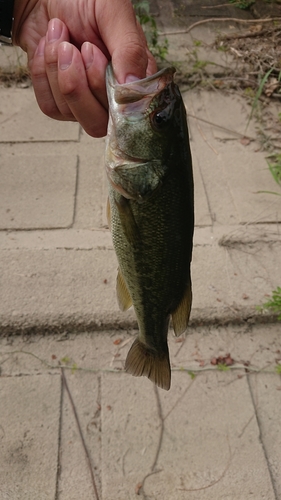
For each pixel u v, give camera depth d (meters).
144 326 0.48
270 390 0.67
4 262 0.77
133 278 0.45
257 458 0.61
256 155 0.99
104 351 0.70
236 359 0.70
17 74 1.15
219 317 0.73
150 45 1.21
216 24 1.40
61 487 0.58
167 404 0.65
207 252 0.80
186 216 0.43
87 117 0.44
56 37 0.43
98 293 0.74
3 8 0.51
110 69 0.42
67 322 0.71
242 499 0.58
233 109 1.11
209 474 0.60
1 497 0.57
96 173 0.93
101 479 0.59
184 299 0.47
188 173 0.42
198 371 0.68
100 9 0.44
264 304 0.72
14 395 0.65
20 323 0.71
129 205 0.42
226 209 0.88
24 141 0.99
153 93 0.40
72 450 0.61
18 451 0.61
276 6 1.49
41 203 0.87
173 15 1.43
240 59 1.25
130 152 0.41
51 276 0.76
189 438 0.62
